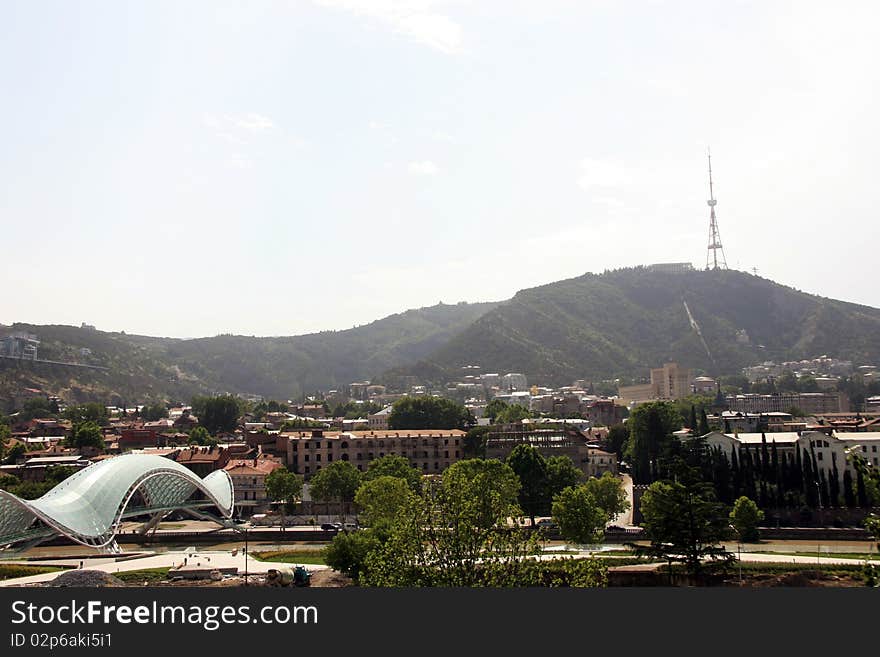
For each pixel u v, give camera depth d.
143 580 142.12
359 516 193.12
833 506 197.88
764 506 199.62
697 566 131.62
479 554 91.50
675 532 130.38
